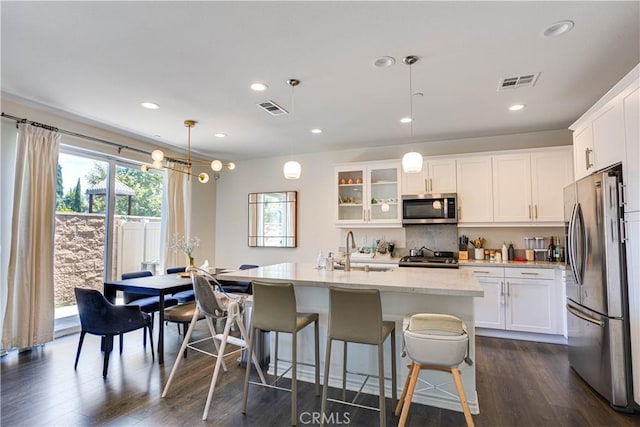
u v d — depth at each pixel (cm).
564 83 311
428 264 446
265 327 247
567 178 419
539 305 396
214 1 200
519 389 280
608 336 252
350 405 254
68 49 253
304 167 588
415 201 478
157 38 239
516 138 473
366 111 383
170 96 340
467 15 214
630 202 238
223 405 254
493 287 414
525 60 270
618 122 251
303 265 362
